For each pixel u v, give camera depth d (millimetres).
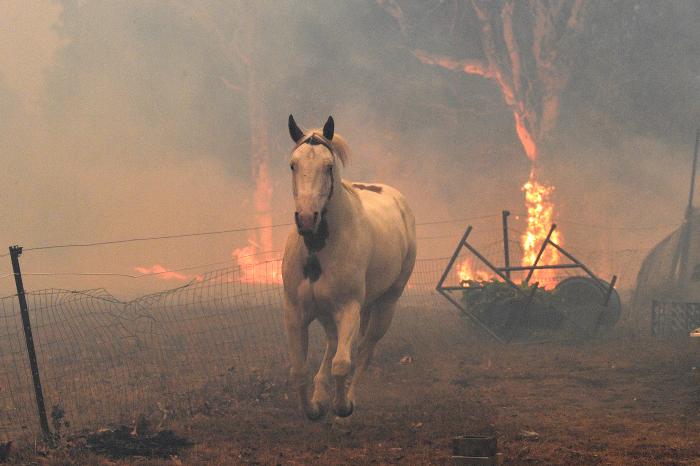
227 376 9609
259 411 8203
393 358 11484
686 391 9188
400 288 8844
